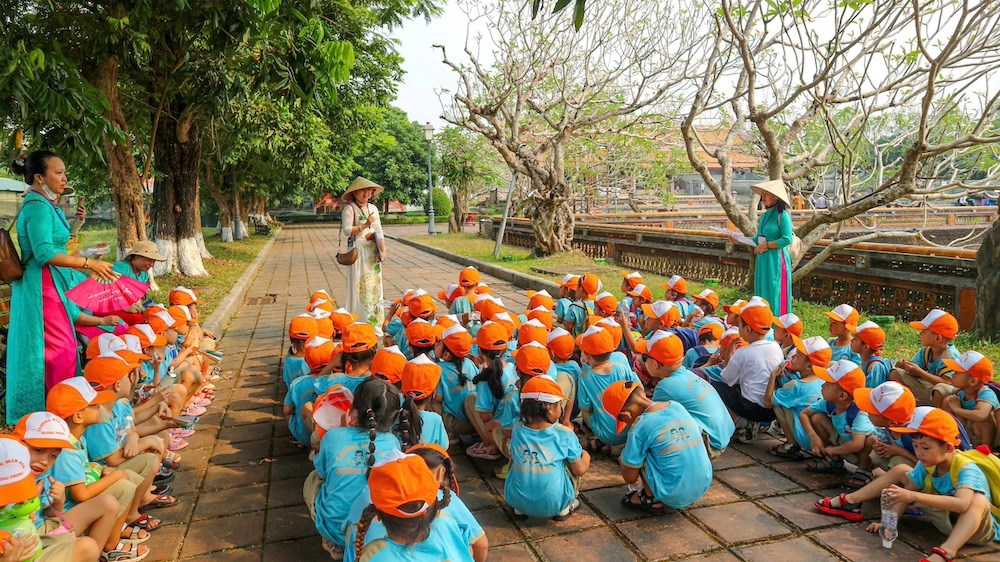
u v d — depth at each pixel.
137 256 5.56
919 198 8.73
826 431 4.11
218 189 24.94
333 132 19.30
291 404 4.47
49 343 4.50
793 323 4.97
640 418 3.65
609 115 13.44
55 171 4.51
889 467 3.64
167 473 4.14
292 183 25.75
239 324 9.52
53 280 4.54
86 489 2.99
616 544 3.37
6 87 5.34
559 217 16.05
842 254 8.70
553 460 3.49
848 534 3.40
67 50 8.16
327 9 10.72
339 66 6.16
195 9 6.63
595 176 19.59
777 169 8.58
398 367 3.82
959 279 7.14
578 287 6.23
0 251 4.27
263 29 6.51
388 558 2.31
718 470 4.22
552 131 16.05
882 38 7.12
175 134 12.81
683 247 11.99
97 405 3.27
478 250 19.52
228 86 9.04
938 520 3.27
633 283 6.72
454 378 4.66
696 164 9.11
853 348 4.67
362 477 3.10
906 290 7.84
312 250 22.81
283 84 7.06
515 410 4.11
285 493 4.05
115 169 10.47
